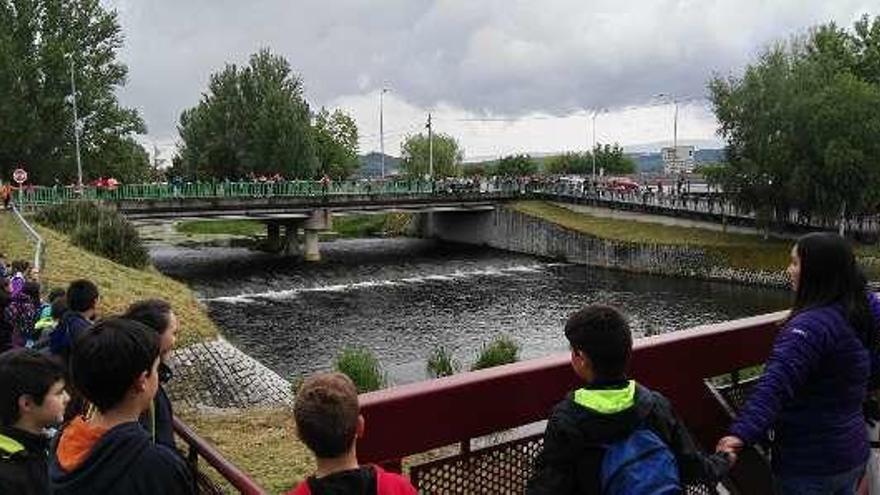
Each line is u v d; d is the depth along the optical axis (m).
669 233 55.72
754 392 2.87
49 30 57.09
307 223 57.19
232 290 44.00
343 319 36.44
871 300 3.28
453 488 3.15
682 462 2.52
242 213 54.22
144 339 2.60
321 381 2.44
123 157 61.50
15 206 35.22
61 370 3.28
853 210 46.66
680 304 41.22
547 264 56.78
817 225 50.56
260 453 10.08
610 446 2.41
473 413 3.08
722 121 51.34
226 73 74.94
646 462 2.36
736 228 54.31
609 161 118.12
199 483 3.81
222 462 3.48
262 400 18.67
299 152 73.44
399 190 64.12
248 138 74.19
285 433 11.11
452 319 36.56
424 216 75.12
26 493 3.08
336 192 59.50
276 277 48.66
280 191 58.12
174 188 53.22
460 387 3.03
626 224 59.28
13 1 56.09
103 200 46.84
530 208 65.19
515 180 72.19
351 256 59.72
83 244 31.53
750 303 41.44
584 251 57.06
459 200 64.69
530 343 31.59
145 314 3.81
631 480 2.33
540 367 3.27
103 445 2.45
